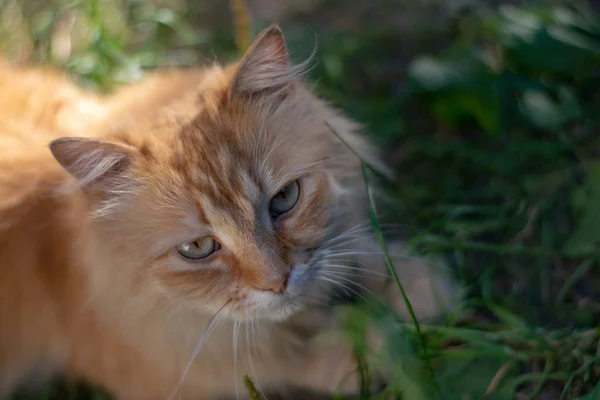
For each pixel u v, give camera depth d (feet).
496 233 1.72
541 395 1.42
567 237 1.68
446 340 1.46
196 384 1.49
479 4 2.10
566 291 1.59
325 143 1.41
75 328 1.51
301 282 1.34
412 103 2.00
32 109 1.60
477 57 1.93
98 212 1.33
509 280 1.64
